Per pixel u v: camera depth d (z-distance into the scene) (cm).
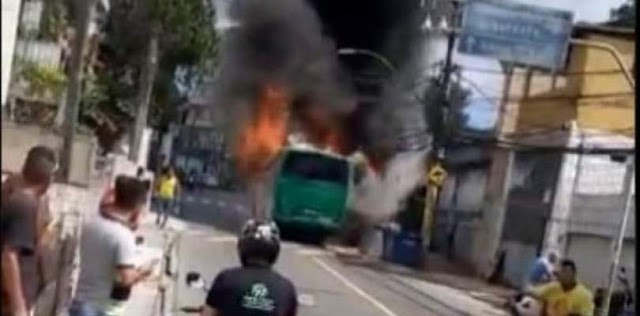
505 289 3725
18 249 607
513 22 2922
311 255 3778
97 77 3819
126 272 720
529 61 2939
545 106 4128
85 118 3478
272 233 681
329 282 2873
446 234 4806
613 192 3409
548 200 3709
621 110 3891
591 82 3947
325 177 4478
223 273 676
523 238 3881
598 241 3428
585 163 3603
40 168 641
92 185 2461
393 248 4278
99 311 715
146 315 1458
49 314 930
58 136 2452
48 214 808
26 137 2047
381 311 2430
